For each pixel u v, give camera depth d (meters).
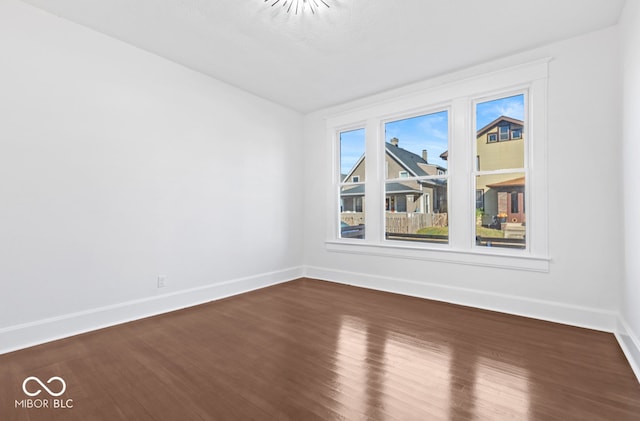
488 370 1.96
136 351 2.24
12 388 1.77
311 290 3.98
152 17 2.49
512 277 3.05
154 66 3.08
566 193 2.77
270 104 4.30
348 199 4.46
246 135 3.98
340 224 4.55
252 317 2.97
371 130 4.09
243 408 1.59
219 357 2.15
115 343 2.38
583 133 2.69
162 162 3.14
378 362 2.07
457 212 3.40
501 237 3.20
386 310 3.16
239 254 3.88
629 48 2.15
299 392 1.73
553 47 2.83
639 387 1.76
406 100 3.77
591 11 2.38
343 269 4.39
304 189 4.80
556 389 1.74
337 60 3.17
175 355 2.18
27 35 2.34
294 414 1.54
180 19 2.52
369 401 1.64
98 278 2.69
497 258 3.12
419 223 3.79
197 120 3.44
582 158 2.70
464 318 2.91
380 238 4.04
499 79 3.11
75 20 2.54
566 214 2.77
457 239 3.41
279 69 3.38
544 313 2.87
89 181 2.64
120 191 2.83
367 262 4.13
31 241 2.35
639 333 1.93
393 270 3.88
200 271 3.46
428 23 2.54
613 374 1.90
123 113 2.85
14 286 2.27
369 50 2.97
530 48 2.93
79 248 2.58
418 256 3.67
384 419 1.50
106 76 2.74
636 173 1.99
